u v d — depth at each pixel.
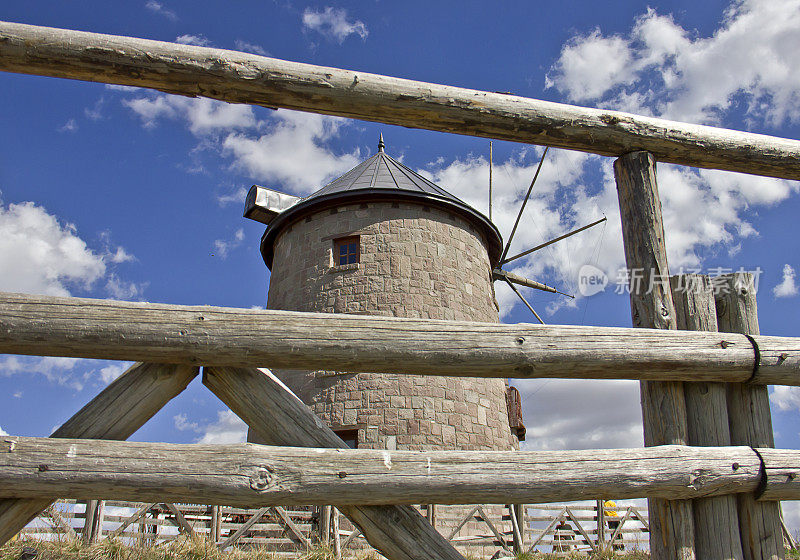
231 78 4.15
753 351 4.27
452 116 4.45
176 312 3.67
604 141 4.69
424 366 3.83
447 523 10.87
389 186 13.95
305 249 14.18
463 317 13.65
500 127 4.54
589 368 4.00
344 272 13.43
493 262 17.30
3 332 3.45
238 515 9.55
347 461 3.65
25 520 3.49
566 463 3.84
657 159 4.86
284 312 3.79
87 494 3.40
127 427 3.70
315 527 9.29
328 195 13.96
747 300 4.70
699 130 4.82
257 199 15.17
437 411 12.17
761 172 4.97
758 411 4.38
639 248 4.57
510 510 10.54
